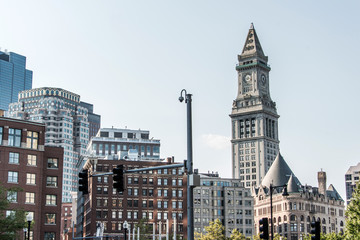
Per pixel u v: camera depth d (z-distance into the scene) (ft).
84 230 629.92
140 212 575.79
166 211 584.40
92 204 564.30
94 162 573.33
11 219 260.21
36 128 373.81
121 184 135.33
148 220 575.79
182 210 589.32
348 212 299.58
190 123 128.36
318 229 165.89
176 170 598.75
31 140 370.73
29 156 367.04
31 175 365.20
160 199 586.04
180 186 595.06
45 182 375.04
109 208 567.18
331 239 406.41
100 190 569.64
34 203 361.92
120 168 136.26
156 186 587.68
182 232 584.40
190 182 124.67
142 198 580.30
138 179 583.99
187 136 128.26
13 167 358.64
